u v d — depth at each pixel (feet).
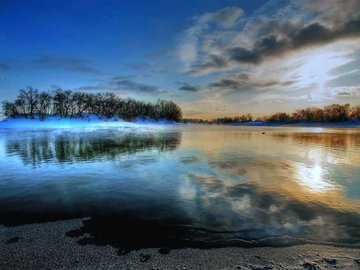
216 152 51.34
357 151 54.24
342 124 358.23
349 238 15.12
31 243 14.26
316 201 21.68
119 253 13.29
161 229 16.22
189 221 17.47
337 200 21.93
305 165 37.42
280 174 31.48
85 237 15.06
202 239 14.94
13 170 33.96
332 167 36.09
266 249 13.84
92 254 13.12
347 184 26.99
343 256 13.15
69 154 48.19
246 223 17.16
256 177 29.94
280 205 20.65
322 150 55.93
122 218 17.97
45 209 19.67
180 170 33.63
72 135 102.68
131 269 11.84
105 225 16.79
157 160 41.42
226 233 15.70
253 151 53.21
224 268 11.99
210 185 26.48
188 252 13.44
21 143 69.00
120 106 330.34
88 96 298.76
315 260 12.75
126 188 25.39
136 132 128.88
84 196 22.85
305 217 18.26
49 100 267.39
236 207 20.16
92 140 78.33
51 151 52.60
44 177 29.96
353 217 18.28
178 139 82.94
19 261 12.48
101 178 29.40
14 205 20.61
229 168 35.01
